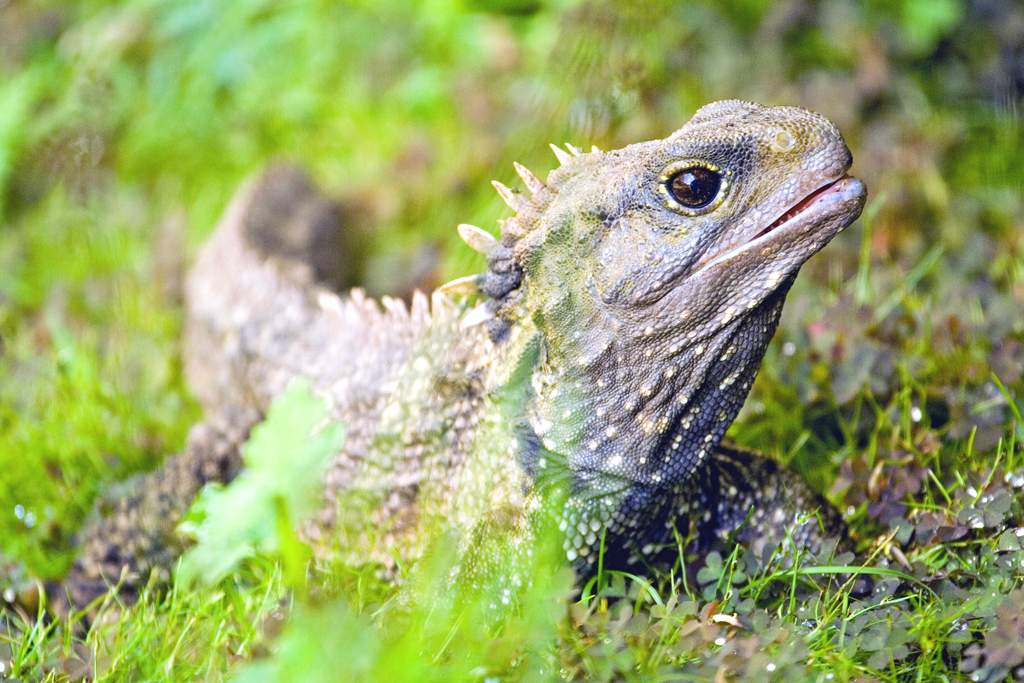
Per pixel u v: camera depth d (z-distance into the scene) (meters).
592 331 5.60
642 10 9.37
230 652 5.98
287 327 8.00
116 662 5.90
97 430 8.12
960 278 8.02
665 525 6.08
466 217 9.48
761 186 5.39
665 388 5.57
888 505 6.43
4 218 10.82
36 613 6.80
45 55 12.09
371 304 7.48
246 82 11.48
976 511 5.92
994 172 9.01
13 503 7.56
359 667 4.89
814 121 5.45
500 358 5.94
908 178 8.88
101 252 10.34
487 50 10.99
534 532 5.80
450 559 5.99
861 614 5.64
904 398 6.94
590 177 5.70
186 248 10.23
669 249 5.44
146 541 7.02
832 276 8.26
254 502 5.23
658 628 5.47
